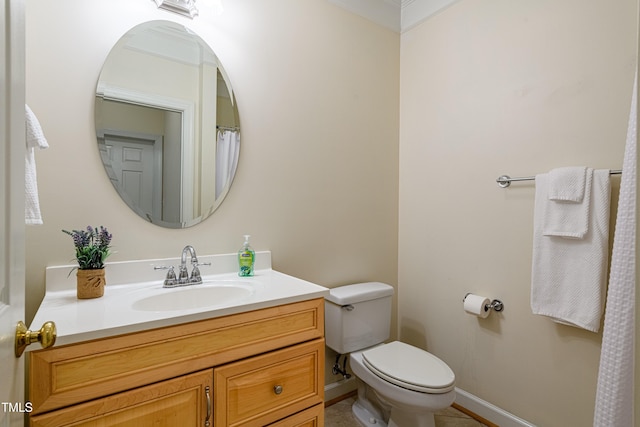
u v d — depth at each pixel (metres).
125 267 1.30
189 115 1.46
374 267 2.14
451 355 1.94
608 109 1.34
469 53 1.85
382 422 1.71
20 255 0.62
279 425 1.13
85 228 1.24
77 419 0.79
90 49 1.24
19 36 0.60
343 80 1.97
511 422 1.64
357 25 2.03
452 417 1.80
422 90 2.12
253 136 1.63
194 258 1.37
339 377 1.97
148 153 1.37
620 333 0.85
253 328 1.07
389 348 1.71
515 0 1.65
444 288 1.98
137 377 0.87
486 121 1.77
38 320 0.88
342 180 1.97
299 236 1.80
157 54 1.39
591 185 1.33
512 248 1.65
